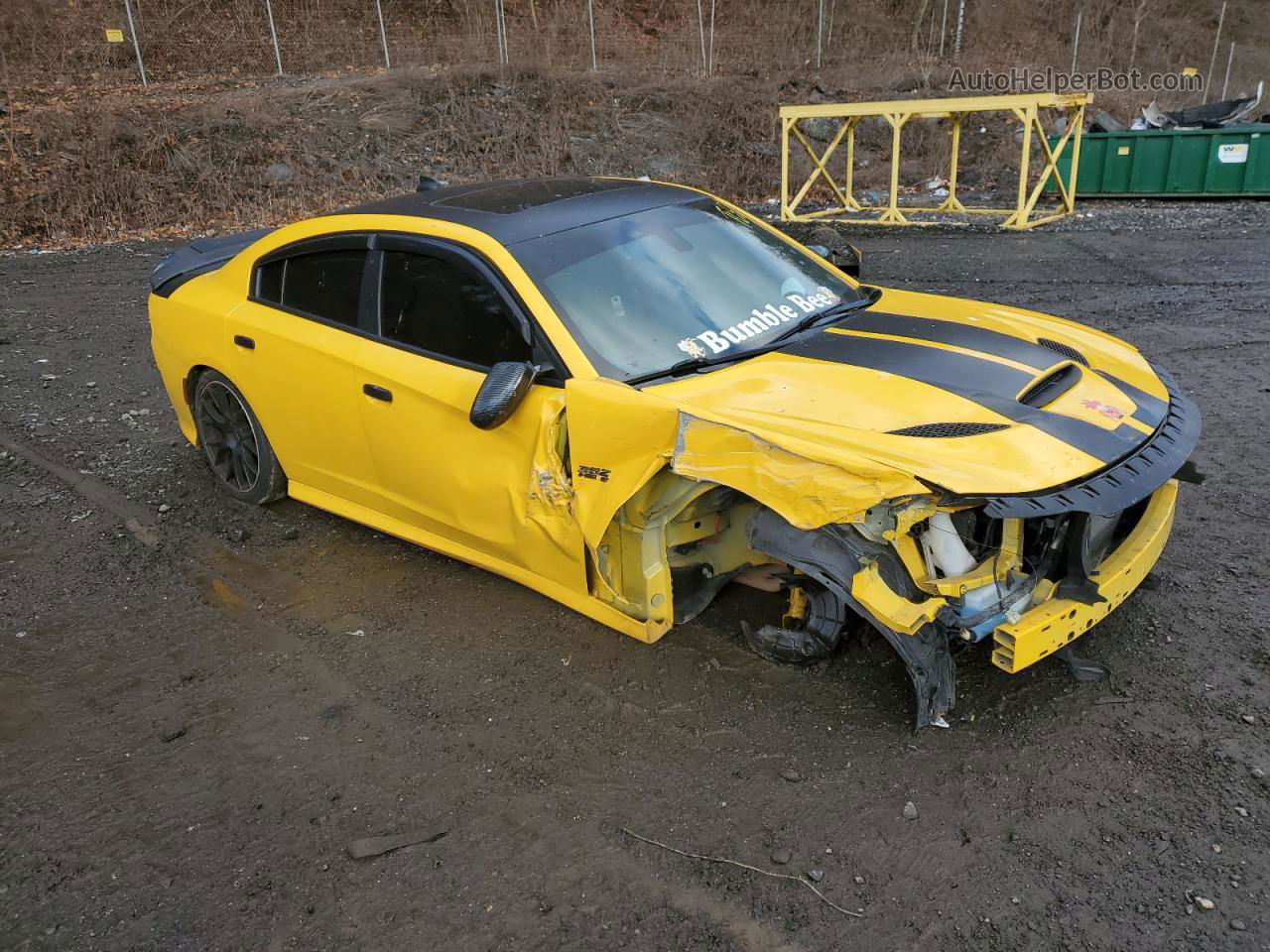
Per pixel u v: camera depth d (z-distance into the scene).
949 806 2.73
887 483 2.58
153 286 5.29
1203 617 3.56
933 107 13.41
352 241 4.07
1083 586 2.90
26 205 14.32
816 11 25.08
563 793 2.89
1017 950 2.27
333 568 4.38
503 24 22.20
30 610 4.11
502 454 3.45
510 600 4.01
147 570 4.43
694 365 3.32
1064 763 2.86
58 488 5.38
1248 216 13.36
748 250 4.01
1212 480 4.78
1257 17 30.27
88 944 2.45
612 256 3.65
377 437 3.92
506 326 3.47
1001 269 10.54
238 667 3.65
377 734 3.22
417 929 2.44
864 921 2.38
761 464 2.75
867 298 4.06
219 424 5.00
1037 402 3.07
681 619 3.49
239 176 15.83
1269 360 6.72
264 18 21.86
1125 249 11.33
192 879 2.64
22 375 7.60
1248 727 2.96
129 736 3.27
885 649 3.43
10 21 19.70
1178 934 2.28
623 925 2.41
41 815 2.91
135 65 20.05
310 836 2.78
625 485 3.02
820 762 2.94
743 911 2.43
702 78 21.17
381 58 21.58
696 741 3.07
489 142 17.98
